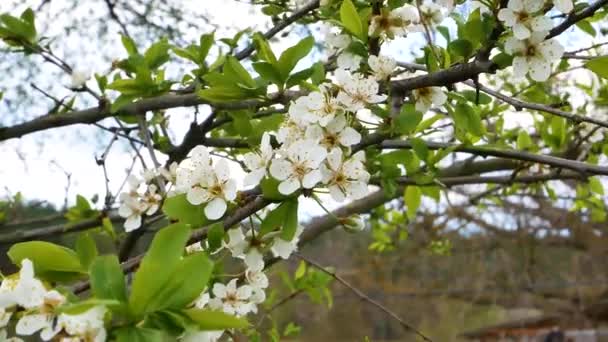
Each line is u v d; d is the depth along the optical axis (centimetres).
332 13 49
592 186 63
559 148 65
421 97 40
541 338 247
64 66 60
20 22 59
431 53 39
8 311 25
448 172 74
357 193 32
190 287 24
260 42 38
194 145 58
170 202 32
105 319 24
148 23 91
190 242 33
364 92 34
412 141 46
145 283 24
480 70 35
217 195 32
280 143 33
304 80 38
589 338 220
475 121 40
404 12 40
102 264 24
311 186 30
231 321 24
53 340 25
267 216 32
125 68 57
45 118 60
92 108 59
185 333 24
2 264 50
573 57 36
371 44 39
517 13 33
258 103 41
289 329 79
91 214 66
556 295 196
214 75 39
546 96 64
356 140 33
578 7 34
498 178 64
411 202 65
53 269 29
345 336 325
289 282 75
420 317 328
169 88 52
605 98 65
